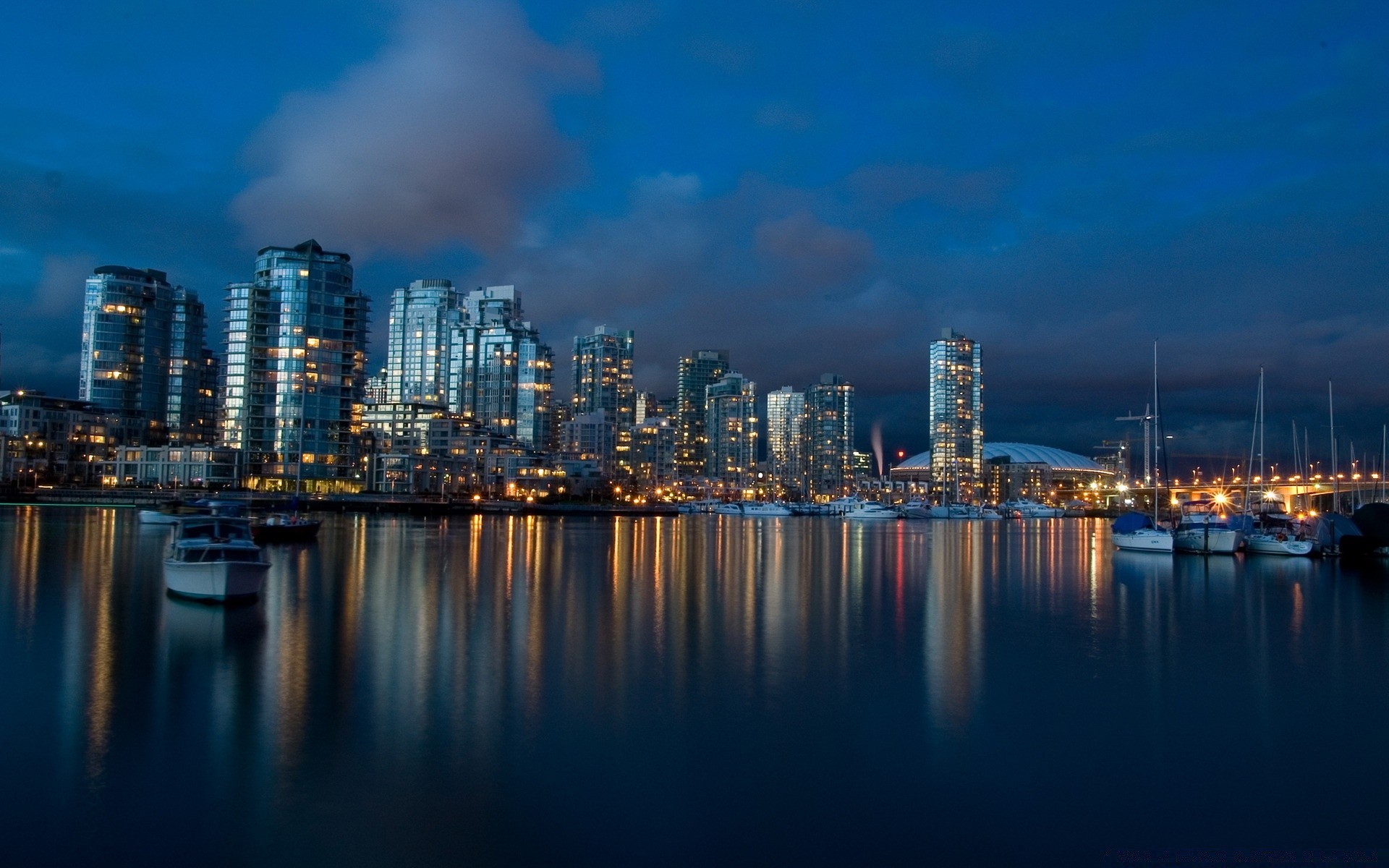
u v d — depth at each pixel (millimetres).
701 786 28219
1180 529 126938
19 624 52438
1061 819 26109
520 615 59562
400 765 29594
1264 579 89750
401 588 73125
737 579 86875
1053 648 50438
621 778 28703
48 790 27156
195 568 60844
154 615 56125
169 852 23453
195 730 32750
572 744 31859
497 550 120250
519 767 29484
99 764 29266
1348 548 112562
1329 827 25703
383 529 169625
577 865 23062
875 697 38844
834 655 47688
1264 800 27578
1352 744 32844
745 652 47938
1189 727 34781
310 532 131875
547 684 40125
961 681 41875
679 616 60312
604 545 136125
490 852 23672
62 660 43312
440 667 43125
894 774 29438
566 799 27062
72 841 24016
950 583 85312
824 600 70750
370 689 38750
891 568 102938
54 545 109812
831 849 24078
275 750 30766
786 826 25406
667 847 24078
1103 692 40281
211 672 41281
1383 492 190125
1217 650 50281
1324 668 45812
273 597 65812
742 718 35406
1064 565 108188
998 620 60812
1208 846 24500
